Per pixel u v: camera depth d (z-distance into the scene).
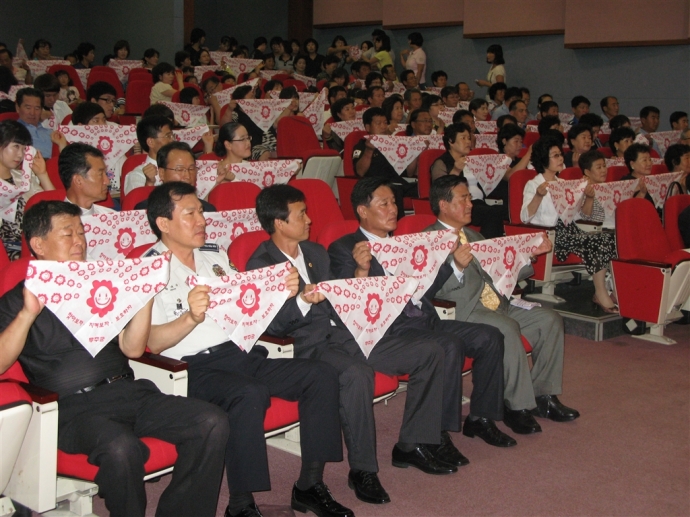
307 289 2.46
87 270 1.94
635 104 9.53
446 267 2.98
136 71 9.61
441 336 2.80
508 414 3.12
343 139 6.25
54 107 6.16
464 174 5.05
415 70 11.09
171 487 2.08
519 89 8.83
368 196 2.87
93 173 3.01
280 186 2.64
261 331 2.34
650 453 2.93
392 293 2.61
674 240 4.67
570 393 3.55
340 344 2.72
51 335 2.08
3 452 1.83
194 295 2.16
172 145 3.39
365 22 12.74
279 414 2.37
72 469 2.00
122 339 2.14
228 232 3.27
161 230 2.39
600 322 4.35
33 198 3.05
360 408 2.49
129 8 12.94
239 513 2.25
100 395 2.12
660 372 3.85
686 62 9.04
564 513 2.46
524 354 3.05
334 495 2.56
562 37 10.12
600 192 4.66
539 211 4.57
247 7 14.33
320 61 11.40
